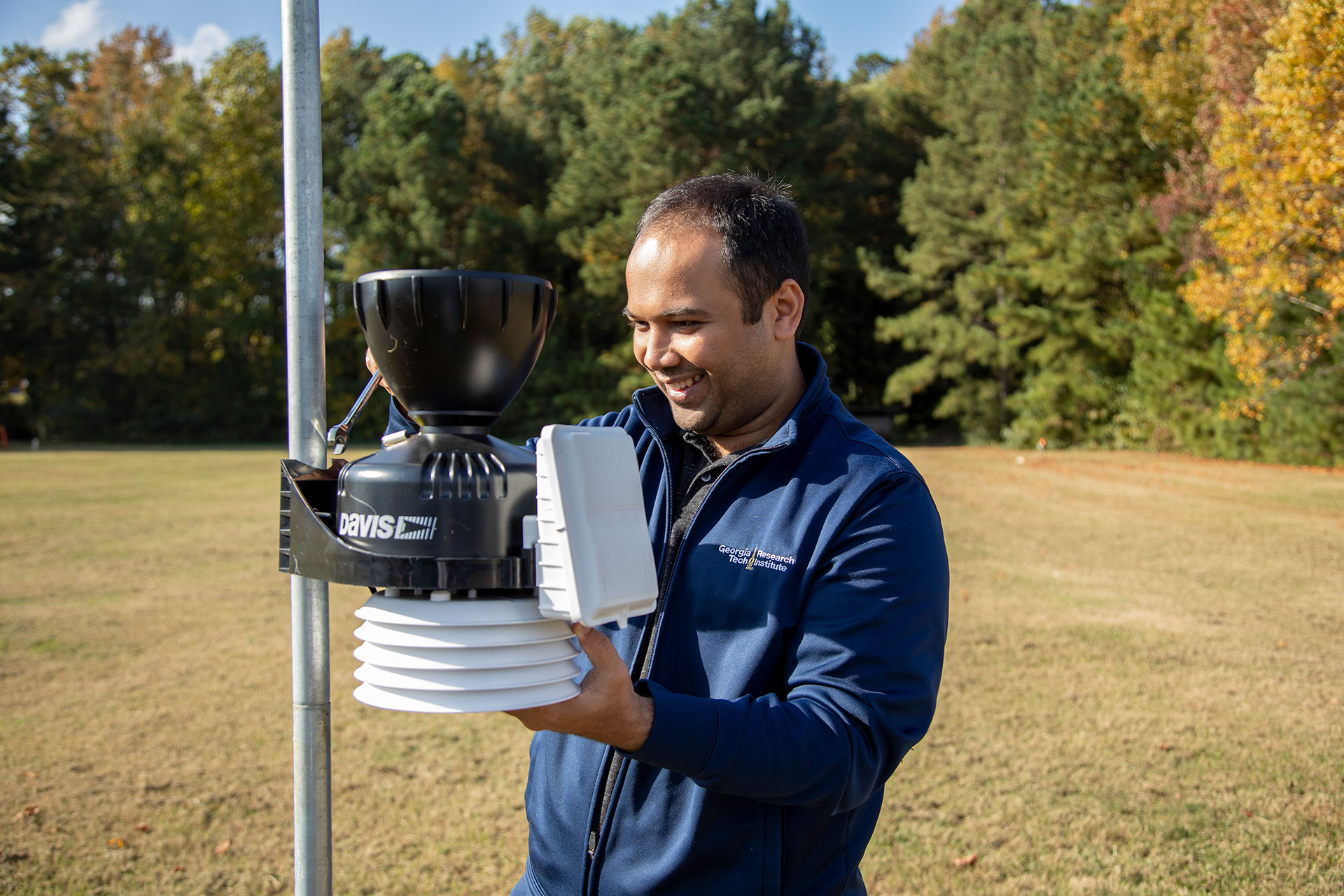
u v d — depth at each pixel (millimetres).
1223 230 17109
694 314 1288
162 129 44812
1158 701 5152
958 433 31828
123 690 5375
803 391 1497
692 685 1349
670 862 1337
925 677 1262
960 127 29312
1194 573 8688
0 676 5629
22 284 37438
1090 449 25766
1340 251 15211
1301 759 4375
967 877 3379
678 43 32281
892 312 33812
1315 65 13062
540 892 1509
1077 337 26375
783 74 30719
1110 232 24328
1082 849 3557
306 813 1292
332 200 35969
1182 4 23531
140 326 37438
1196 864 3451
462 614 933
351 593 8094
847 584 1271
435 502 940
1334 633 6578
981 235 28297
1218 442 22375
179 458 25812
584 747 1474
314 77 1264
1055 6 35688
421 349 1011
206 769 4289
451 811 3879
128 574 8695
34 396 38438
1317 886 3293
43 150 39094
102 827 3732
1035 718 4906
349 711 5105
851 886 1416
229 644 6344
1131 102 24562
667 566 1422
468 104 40125
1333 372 19906
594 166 31328
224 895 3262
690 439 1519
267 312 38000
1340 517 12453
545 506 931
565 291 34000
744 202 1313
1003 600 7562
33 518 12578
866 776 1177
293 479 1086
